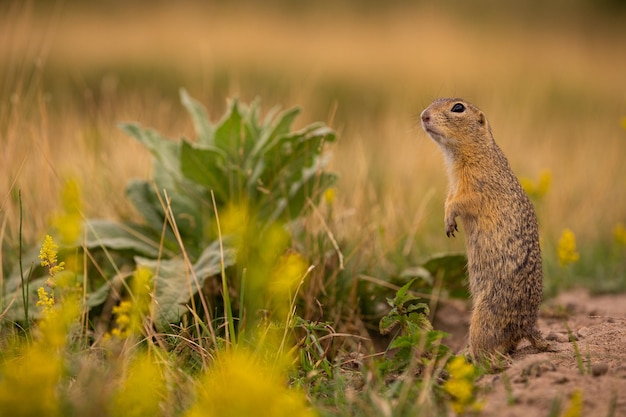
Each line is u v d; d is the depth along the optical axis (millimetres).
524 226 10938
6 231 13500
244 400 7258
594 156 23688
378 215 16141
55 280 10734
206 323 11250
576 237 18828
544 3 62656
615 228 18281
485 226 11203
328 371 9766
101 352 10180
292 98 21219
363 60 39750
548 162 22688
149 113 20672
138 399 7762
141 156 17203
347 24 50562
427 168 21016
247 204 12977
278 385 8867
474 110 11797
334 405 8898
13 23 17266
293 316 10484
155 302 10477
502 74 36312
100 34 43250
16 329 10805
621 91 36688
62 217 11711
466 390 8219
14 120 15289
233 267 11805
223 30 45312
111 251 13031
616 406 8055
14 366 8664
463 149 11742
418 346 9695
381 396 8781
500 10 59562
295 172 13062
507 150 22812
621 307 14242
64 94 27734
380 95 33031
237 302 11781
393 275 13039
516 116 25078
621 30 56312
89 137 18469
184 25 46250
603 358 9703
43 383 7250
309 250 12555
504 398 8570
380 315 12922
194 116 13984
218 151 12625
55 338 8750
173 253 13141
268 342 10250
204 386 8742
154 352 9633
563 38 51031
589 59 43719
